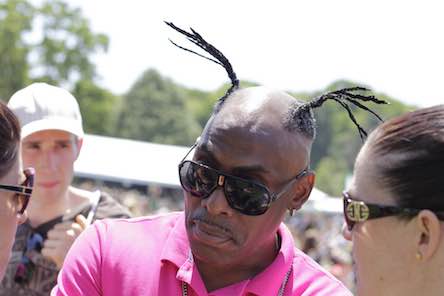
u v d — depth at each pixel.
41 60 58.53
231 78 2.94
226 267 2.82
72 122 4.24
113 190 26.53
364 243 2.19
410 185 2.08
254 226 2.70
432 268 2.06
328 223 24.52
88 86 60.59
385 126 2.19
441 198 2.04
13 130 2.33
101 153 25.77
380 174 2.13
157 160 26.53
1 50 56.28
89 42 59.62
